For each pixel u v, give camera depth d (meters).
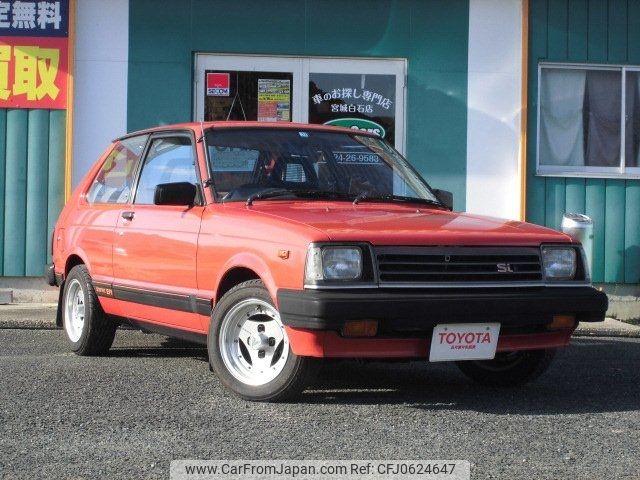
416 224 5.71
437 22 11.69
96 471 4.26
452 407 5.69
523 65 11.75
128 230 6.89
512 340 5.75
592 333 9.76
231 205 6.13
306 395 5.98
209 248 6.02
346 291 5.29
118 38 11.37
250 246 5.70
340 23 11.59
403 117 11.73
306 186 6.46
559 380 6.84
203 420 5.21
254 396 5.66
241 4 11.48
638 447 4.79
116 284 6.98
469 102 11.74
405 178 6.92
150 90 11.41
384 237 5.41
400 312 5.27
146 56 11.40
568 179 11.90
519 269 5.71
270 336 5.70
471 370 6.60
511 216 11.77
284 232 5.52
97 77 11.36
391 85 11.72
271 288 5.49
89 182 7.92
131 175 7.23
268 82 11.60
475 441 4.84
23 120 11.24
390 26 11.64
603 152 12.09
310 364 5.50
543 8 11.87
